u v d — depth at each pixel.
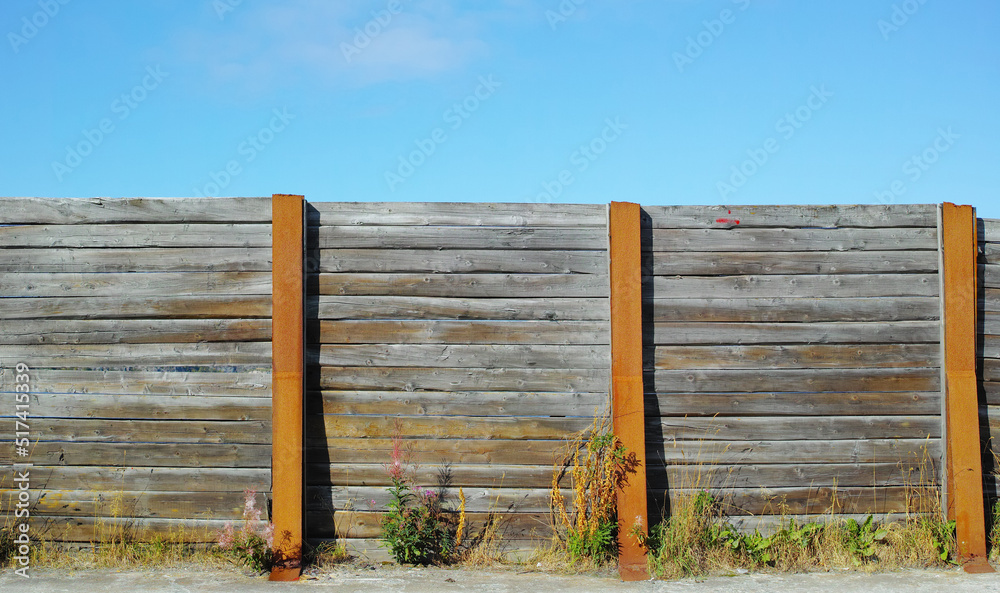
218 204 5.90
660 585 5.41
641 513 5.76
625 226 5.92
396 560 5.80
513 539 5.91
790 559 5.77
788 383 6.06
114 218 5.89
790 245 6.11
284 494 5.67
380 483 5.89
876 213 6.14
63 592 5.16
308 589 5.28
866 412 6.09
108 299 5.88
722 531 5.90
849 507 6.07
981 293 6.21
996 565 5.81
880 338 6.10
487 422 5.93
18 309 5.86
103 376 5.88
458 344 5.96
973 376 6.04
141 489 5.87
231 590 5.24
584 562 5.73
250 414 5.87
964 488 5.94
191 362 5.88
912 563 5.79
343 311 5.91
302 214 5.82
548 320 5.98
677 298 6.04
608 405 5.93
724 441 6.03
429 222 5.98
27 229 5.89
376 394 5.92
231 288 5.88
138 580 5.40
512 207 6.02
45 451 5.87
